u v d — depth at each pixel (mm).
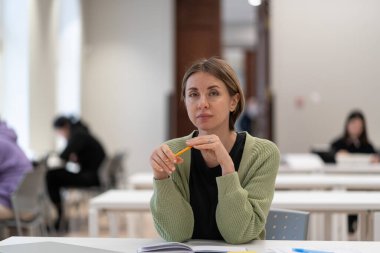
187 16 9094
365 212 2660
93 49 9000
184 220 1682
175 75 8859
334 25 7613
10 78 6176
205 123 1667
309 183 3635
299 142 7621
